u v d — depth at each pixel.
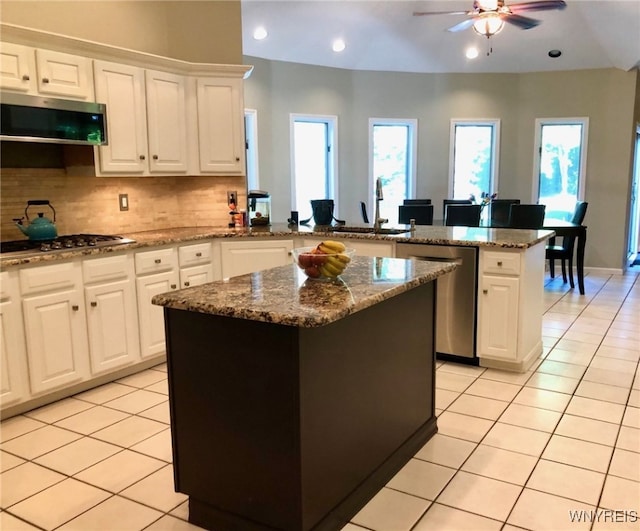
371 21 6.39
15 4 3.58
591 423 2.93
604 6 5.68
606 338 4.48
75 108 3.46
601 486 2.33
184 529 2.11
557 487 2.33
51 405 3.24
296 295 2.05
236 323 1.92
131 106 3.92
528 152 7.80
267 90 6.80
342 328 2.04
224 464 2.04
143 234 4.19
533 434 2.82
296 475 1.88
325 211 4.87
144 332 3.74
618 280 6.96
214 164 4.53
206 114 4.45
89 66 3.62
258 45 6.39
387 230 4.18
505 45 7.03
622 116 7.30
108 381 3.60
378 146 7.77
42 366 3.15
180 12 4.54
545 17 6.34
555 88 7.56
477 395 3.32
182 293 2.11
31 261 3.02
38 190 3.73
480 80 7.69
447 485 2.37
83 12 3.95
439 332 3.88
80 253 3.26
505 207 6.60
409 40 6.91
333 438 2.04
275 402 1.88
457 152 7.93
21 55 3.22
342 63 7.25
